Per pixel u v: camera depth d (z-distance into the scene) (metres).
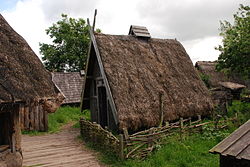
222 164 3.56
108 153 7.95
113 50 10.87
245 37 13.81
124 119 8.92
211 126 10.02
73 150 8.84
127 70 10.44
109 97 9.41
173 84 11.42
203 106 11.70
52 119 15.09
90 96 13.04
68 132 12.47
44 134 12.24
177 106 10.72
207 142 8.53
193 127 9.42
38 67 5.50
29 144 10.04
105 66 10.00
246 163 3.31
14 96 4.23
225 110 13.27
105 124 12.02
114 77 9.81
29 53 5.57
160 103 10.16
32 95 4.62
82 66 33.47
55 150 8.91
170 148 7.82
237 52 14.09
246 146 3.31
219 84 24.75
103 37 11.23
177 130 8.95
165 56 12.68
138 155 7.35
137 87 10.09
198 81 12.80
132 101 9.53
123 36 12.20
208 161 6.85
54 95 5.35
